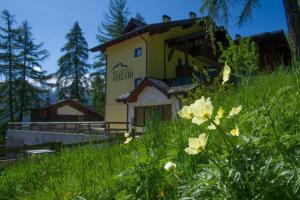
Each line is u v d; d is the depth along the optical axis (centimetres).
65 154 695
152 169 274
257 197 167
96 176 383
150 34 2525
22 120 5022
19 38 5172
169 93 1923
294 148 178
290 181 165
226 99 481
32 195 469
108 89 2867
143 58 2539
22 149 962
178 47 2556
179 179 242
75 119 4238
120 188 305
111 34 4709
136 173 278
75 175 450
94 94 5059
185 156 277
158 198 259
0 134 4588
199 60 2680
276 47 2305
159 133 405
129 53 2681
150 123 438
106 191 322
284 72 493
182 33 2697
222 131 190
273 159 175
